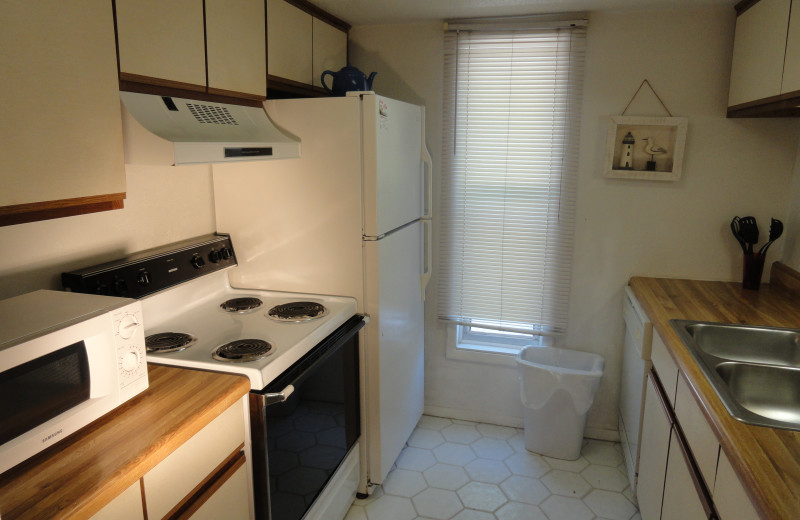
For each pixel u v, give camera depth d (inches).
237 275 92.4
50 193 47.2
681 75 98.1
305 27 93.4
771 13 77.4
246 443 61.1
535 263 110.8
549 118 104.9
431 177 105.9
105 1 51.1
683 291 95.0
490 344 121.7
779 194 97.0
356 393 88.4
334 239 86.0
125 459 44.1
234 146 65.4
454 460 106.4
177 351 66.9
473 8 97.7
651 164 101.5
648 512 78.4
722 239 101.4
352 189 83.4
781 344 73.2
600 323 110.7
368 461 93.4
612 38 99.9
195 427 50.8
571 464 105.0
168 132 59.5
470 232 113.2
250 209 89.0
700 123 98.7
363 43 112.7
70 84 48.1
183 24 63.9
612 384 112.3
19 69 43.5
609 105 102.0
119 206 55.2
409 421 108.5
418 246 107.0
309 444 73.3
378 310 86.8
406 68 111.1
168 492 48.9
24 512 37.8
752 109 86.2
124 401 51.8
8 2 42.2
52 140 46.9
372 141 81.1
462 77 107.7
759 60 81.5
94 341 48.3
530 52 103.2
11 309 50.7
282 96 97.3
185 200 84.5
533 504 93.0
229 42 72.5
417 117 101.0
